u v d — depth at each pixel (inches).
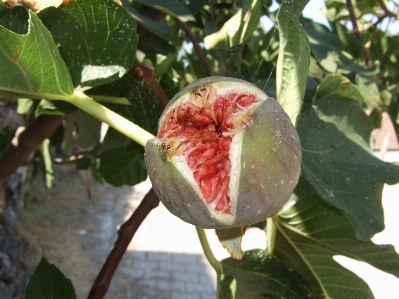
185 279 26.8
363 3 13.0
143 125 5.9
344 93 6.6
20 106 10.7
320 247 6.7
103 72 5.0
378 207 5.9
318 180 5.9
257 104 3.6
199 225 3.7
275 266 6.5
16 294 19.8
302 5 4.9
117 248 6.1
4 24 4.9
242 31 6.7
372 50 11.1
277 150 3.5
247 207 3.5
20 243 23.1
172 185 3.6
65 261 27.0
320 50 9.2
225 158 3.7
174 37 7.1
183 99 3.9
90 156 12.3
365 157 6.4
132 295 24.8
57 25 4.9
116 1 4.8
